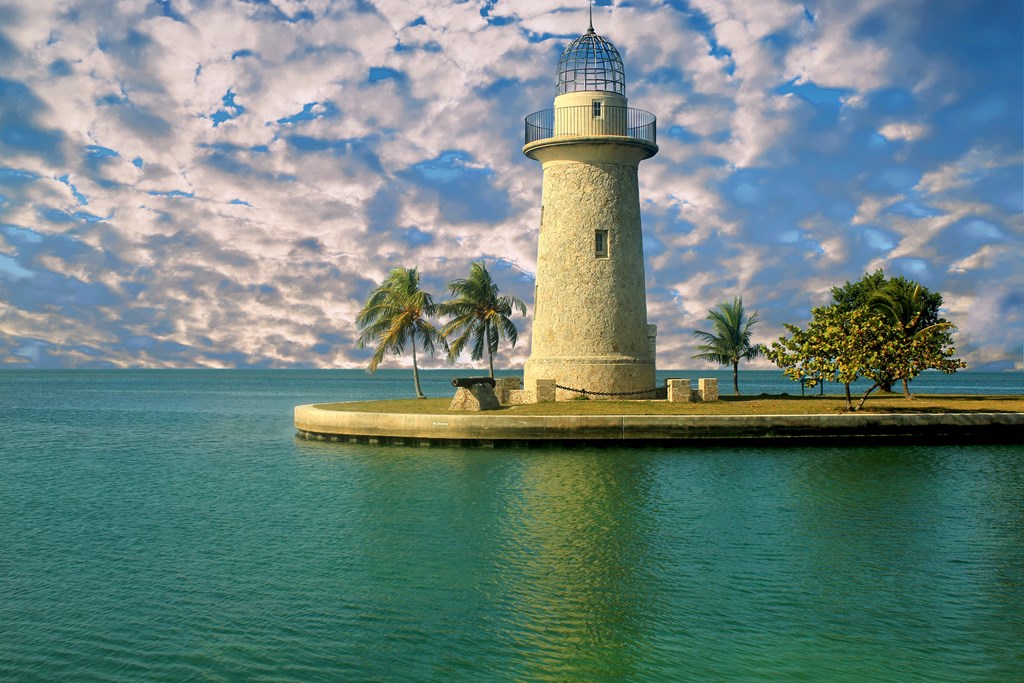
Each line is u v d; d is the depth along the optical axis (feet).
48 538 75.92
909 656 48.21
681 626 52.85
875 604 56.18
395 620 54.13
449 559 66.95
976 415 127.85
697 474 101.30
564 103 148.36
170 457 134.82
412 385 578.66
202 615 55.21
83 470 119.85
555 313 147.33
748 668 46.98
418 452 120.37
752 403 141.38
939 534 73.31
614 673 46.62
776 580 61.11
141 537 75.92
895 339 134.92
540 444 122.11
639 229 151.74
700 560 66.08
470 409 132.26
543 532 74.90
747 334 216.33
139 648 49.96
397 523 78.95
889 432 126.00
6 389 496.64
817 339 134.41
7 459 133.69
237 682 45.68
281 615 55.11
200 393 435.94
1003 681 45.16
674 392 139.64
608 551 68.69
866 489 92.12
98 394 420.36
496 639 51.16
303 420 146.30
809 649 49.29
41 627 53.31
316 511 85.40
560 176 148.05
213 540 74.33
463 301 179.63
